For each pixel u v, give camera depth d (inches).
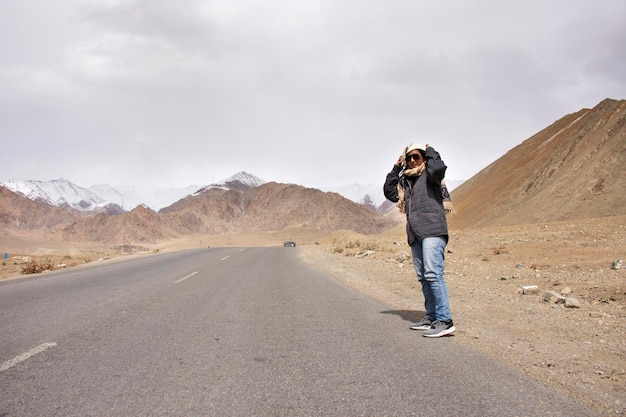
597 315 232.8
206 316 236.5
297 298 303.0
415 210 200.1
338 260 701.9
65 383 130.7
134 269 562.9
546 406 114.6
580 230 668.1
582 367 150.1
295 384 129.6
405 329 204.7
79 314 244.4
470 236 813.9
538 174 1603.1
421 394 121.6
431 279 193.2
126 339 185.2
